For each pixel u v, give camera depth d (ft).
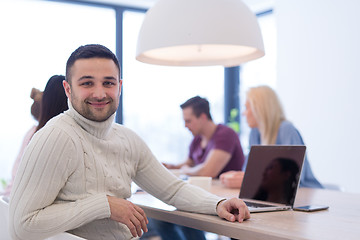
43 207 3.73
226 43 5.30
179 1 5.38
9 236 4.14
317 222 3.96
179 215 4.57
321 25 13.12
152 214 4.99
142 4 14.85
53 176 3.78
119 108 14.40
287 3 14.26
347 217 4.22
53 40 13.53
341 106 12.43
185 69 15.72
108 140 4.43
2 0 12.75
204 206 4.44
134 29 15.25
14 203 3.68
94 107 4.10
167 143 15.34
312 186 7.67
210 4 5.31
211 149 9.77
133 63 14.93
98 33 14.48
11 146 12.66
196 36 5.23
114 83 4.22
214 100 16.46
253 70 16.12
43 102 5.22
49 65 13.39
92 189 4.12
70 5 13.94
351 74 12.16
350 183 12.12
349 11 12.28
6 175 12.57
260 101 8.83
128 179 4.63
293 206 4.75
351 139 12.11
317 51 13.23
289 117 14.15
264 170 5.27
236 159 9.63
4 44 12.71
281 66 14.51
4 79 12.64
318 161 13.12
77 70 4.09
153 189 4.98
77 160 3.99
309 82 13.47
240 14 5.50
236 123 16.46
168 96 15.35
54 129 3.92
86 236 4.09
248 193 5.38
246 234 3.74
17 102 12.76
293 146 4.95
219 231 4.03
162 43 5.40
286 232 3.51
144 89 14.93
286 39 14.34
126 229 4.37
